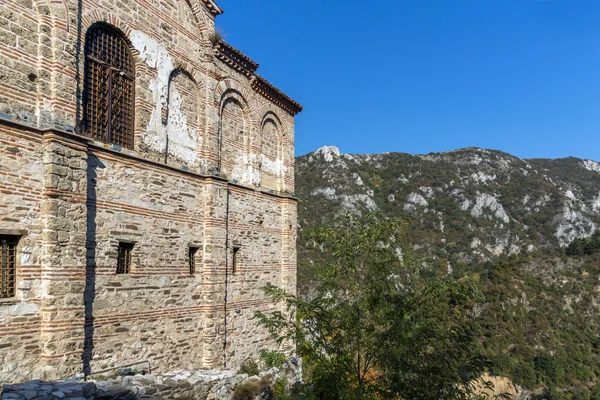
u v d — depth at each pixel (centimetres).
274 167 2088
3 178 923
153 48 1366
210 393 1238
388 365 1045
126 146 1266
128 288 1224
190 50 1534
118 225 1204
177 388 1136
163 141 1394
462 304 6366
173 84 1458
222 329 1581
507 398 1128
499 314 6241
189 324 1449
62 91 1030
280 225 2070
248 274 1791
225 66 1723
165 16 1421
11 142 941
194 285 1486
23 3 983
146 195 1306
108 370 1112
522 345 5691
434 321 1080
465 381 1031
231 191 1722
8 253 930
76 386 904
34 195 972
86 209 1072
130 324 1224
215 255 1562
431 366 1023
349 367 1066
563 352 5650
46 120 998
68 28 1059
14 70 956
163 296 1348
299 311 1104
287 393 1252
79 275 1038
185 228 1459
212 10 1627
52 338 963
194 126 1547
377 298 1055
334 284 1098
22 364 923
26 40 984
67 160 1027
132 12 1287
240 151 1827
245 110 1859
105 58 1213
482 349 5269
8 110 941
